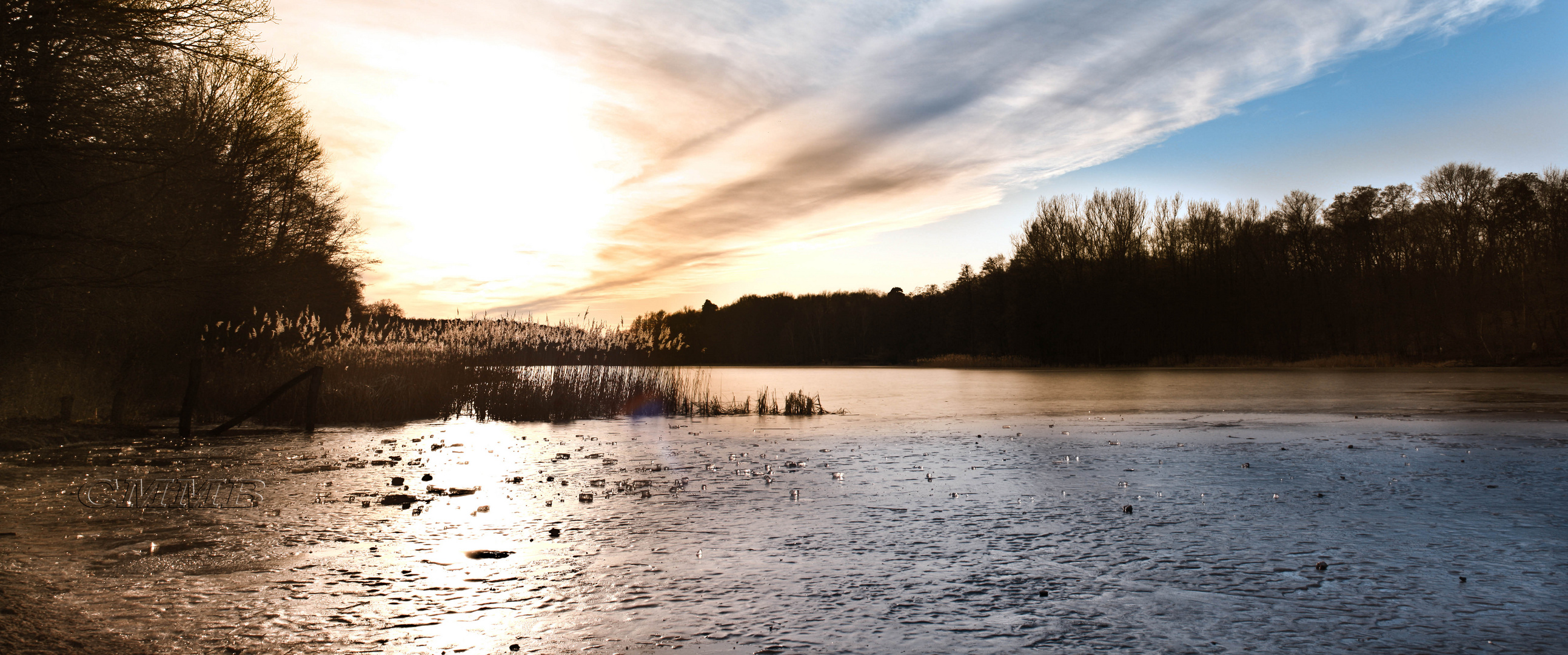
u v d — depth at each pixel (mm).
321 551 5594
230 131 17109
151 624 4062
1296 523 6488
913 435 14367
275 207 21719
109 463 10453
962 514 6930
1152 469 9664
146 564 5223
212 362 19781
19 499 7656
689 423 17719
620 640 3896
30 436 12344
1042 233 66562
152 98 12664
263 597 4535
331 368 19281
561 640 3887
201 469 9836
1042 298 65562
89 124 10648
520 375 20188
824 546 5797
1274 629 4039
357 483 8727
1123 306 63969
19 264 11680
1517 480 8508
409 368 19938
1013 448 12031
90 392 16438
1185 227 66000
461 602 4473
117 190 12133
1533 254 50844
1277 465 9867
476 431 15891
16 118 9945
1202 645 3820
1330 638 3908
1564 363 48562
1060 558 5434
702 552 5621
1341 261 61219
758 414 20562
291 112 20531
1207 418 17422
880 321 96812
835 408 22703
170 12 10203
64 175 11242
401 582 4852
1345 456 10672
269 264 19109
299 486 8500
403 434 15000
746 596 4605
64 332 15539
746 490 8273
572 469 9984
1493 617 4191
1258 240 63594
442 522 6625
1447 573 5023
